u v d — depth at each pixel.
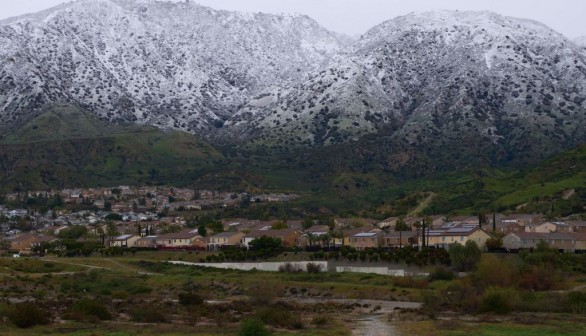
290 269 169.88
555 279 132.88
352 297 135.88
